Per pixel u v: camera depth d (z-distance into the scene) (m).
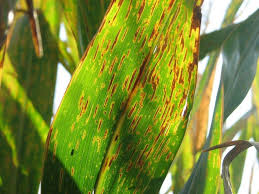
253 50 0.37
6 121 0.35
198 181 0.31
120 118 0.25
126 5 0.24
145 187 0.25
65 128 0.24
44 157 0.23
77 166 0.24
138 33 0.24
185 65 0.25
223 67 0.37
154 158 0.25
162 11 0.25
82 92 0.24
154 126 0.25
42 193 0.23
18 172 0.34
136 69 0.25
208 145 0.31
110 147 0.24
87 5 0.33
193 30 0.25
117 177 0.25
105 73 0.24
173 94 0.25
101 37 0.24
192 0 0.25
